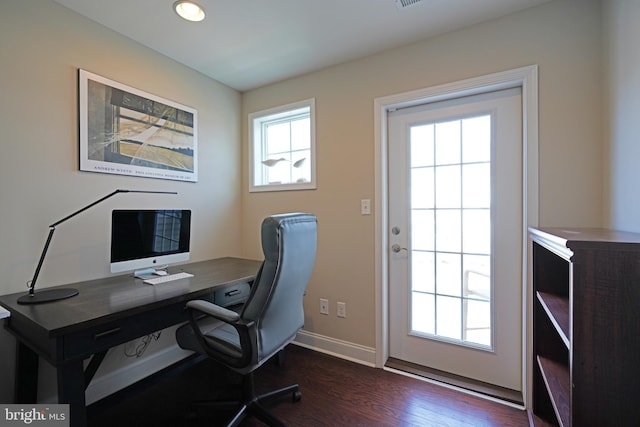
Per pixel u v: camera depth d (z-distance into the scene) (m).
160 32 1.86
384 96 2.10
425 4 1.62
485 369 1.92
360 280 2.22
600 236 0.97
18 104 1.47
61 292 1.48
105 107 1.79
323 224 2.36
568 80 1.57
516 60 1.69
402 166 2.15
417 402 1.74
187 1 1.58
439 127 2.03
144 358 1.99
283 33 1.88
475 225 1.94
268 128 2.80
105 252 1.81
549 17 1.61
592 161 1.52
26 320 1.17
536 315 1.47
